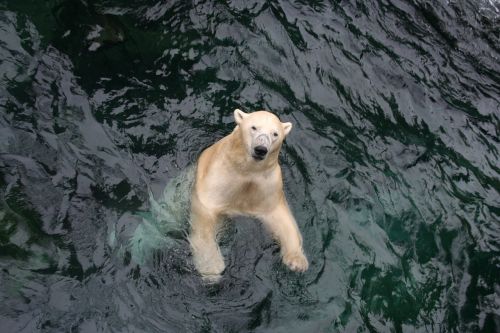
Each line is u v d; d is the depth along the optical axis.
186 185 8.01
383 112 9.76
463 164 9.31
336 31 10.77
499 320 7.52
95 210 7.58
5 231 7.11
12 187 7.59
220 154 7.62
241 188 7.48
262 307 6.92
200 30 10.27
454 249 8.13
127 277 6.96
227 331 6.68
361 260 7.61
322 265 7.45
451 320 7.38
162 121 8.80
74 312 6.55
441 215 8.48
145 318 6.65
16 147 8.02
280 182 7.70
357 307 7.13
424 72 10.63
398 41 11.03
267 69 9.88
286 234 7.55
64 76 9.05
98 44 9.66
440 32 11.48
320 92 9.77
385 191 8.57
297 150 8.81
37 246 7.08
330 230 7.86
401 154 9.21
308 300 7.06
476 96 10.55
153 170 8.19
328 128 9.27
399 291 7.45
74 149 8.17
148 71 9.50
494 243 8.33
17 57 9.09
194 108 9.10
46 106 8.59
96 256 7.11
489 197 8.92
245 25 10.46
